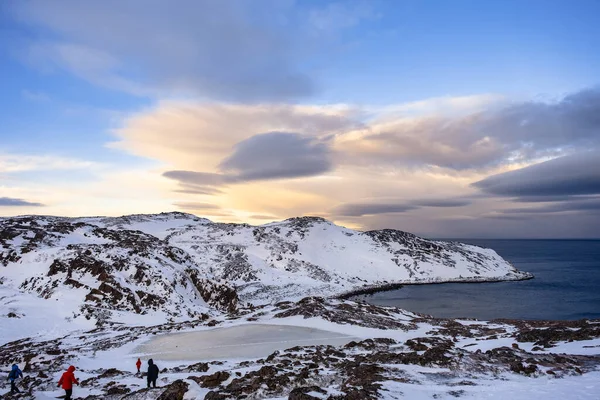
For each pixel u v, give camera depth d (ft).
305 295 336.70
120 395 70.54
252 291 337.52
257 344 131.54
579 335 108.27
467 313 286.05
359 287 393.29
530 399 52.95
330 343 131.54
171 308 215.31
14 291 213.46
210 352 122.21
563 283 426.92
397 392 58.80
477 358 82.07
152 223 650.02
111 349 129.59
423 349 104.99
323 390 60.85
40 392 77.97
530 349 102.06
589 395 53.16
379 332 150.51
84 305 199.21
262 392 64.49
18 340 159.43
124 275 236.43
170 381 82.84
